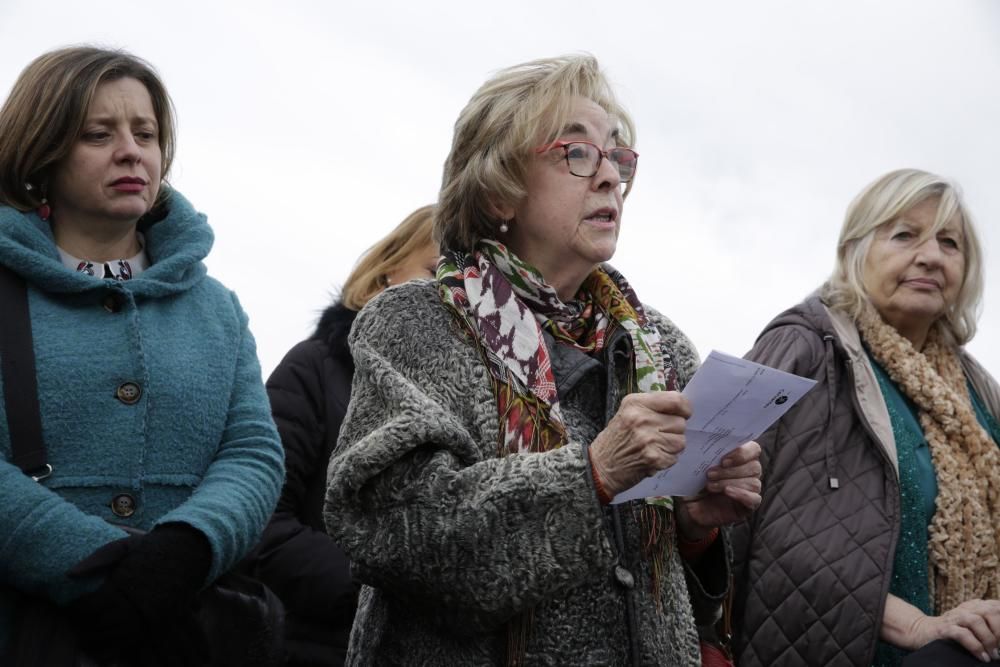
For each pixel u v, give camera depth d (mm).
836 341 3992
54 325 2742
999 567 3943
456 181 2793
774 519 3781
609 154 2758
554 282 2756
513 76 2781
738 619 3803
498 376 2529
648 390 2633
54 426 2652
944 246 4266
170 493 2756
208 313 3012
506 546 2291
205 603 2686
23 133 2861
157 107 3064
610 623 2482
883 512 3746
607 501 2334
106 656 2490
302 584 3586
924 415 4047
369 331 2615
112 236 2955
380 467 2369
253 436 2908
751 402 2377
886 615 3656
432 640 2475
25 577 2475
